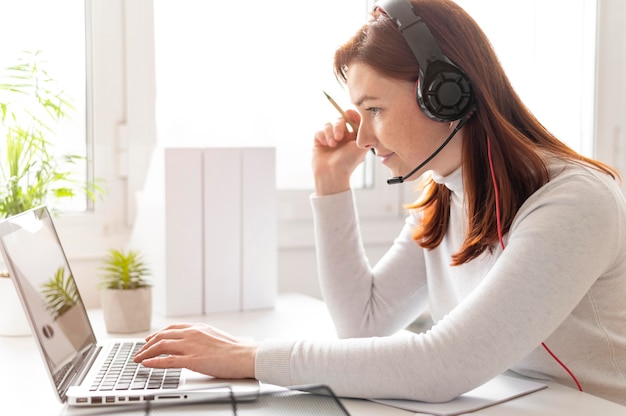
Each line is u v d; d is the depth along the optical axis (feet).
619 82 7.45
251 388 3.28
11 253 3.28
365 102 3.69
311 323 5.12
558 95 7.29
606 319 3.59
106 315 4.86
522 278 3.18
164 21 6.13
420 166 3.72
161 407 3.13
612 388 3.57
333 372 3.30
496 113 3.55
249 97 6.39
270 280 5.62
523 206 3.46
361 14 6.72
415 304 4.59
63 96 5.98
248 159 5.48
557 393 3.44
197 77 6.23
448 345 3.21
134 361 3.53
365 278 4.51
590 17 7.31
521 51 7.13
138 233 5.84
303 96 6.57
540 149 3.64
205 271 5.41
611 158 7.48
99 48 6.07
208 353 3.45
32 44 5.89
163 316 5.35
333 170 4.54
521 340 3.15
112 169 6.20
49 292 3.61
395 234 7.07
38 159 5.84
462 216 3.92
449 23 3.57
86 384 3.37
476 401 3.28
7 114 5.70
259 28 6.37
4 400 3.41
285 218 6.66
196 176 5.33
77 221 6.07
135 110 6.21
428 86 3.46
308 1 6.52
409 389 3.23
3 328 4.81
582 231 3.23
